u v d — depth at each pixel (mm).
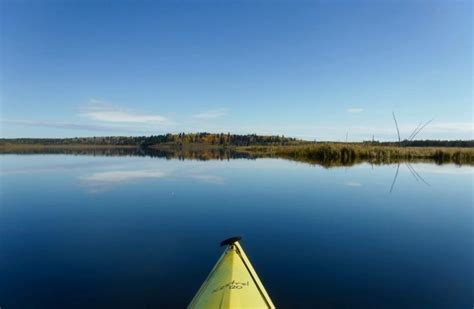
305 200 17703
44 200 17969
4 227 12664
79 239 11164
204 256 9570
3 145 165750
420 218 13883
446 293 7320
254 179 25844
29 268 8742
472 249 10078
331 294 7250
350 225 12805
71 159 51812
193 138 190125
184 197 18641
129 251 9984
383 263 9008
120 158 54875
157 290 7461
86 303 6867
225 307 5129
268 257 9438
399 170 31391
